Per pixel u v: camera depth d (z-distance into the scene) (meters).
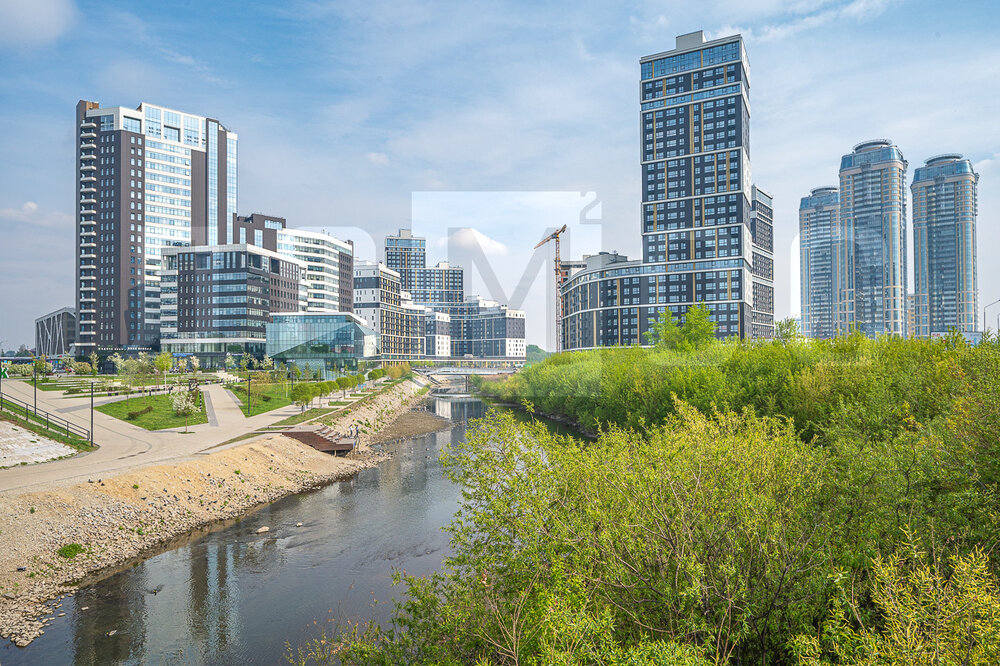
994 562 12.71
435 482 54.56
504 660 11.80
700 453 15.60
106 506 37.38
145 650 23.95
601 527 14.47
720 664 11.27
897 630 9.51
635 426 56.31
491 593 13.88
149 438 61.53
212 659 23.27
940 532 13.36
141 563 33.56
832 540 13.90
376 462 65.31
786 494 14.88
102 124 192.12
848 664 10.11
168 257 180.12
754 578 12.84
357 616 26.55
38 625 25.98
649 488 14.34
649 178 168.62
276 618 26.58
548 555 13.85
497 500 15.83
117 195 190.50
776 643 12.55
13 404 66.31
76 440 55.84
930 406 24.16
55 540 32.72
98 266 190.75
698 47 163.88
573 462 16.73
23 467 44.81
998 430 14.98
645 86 170.25
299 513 44.12
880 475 14.68
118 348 187.75
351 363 157.12
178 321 173.50
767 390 44.03
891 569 10.33
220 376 124.12
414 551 35.31
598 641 11.29
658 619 13.07
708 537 13.23
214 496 44.88
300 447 63.03
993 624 8.85
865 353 42.75
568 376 66.12
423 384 192.00
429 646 13.95
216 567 32.94
